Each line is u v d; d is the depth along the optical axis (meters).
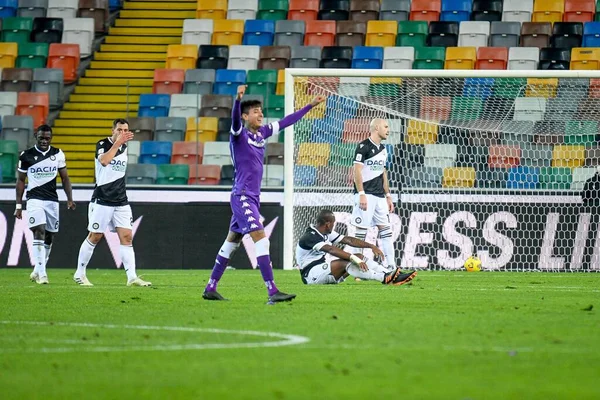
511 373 16.06
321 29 76.38
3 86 71.75
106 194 40.56
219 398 13.82
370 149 45.09
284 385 14.92
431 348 18.97
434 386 14.82
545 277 49.34
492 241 57.84
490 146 58.84
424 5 78.19
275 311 26.80
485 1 77.62
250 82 70.88
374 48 73.06
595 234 57.62
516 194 58.00
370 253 57.56
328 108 57.78
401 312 26.53
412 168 58.69
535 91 59.22
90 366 16.92
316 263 40.16
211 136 66.31
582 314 26.28
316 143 57.34
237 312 26.53
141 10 81.69
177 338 20.61
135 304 29.80
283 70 71.00
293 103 54.59
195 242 59.38
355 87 58.62
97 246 59.91
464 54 72.56
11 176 63.59
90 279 47.06
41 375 16.00
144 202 59.50
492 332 21.64
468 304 29.58
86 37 76.69
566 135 58.62
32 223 43.78
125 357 17.94
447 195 58.16
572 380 15.42
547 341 20.09
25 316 25.92
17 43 75.25
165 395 14.09
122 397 13.96
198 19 77.50
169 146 65.19
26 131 66.38
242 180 29.88
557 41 73.94
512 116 59.31
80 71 75.56
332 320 24.16
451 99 59.12
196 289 37.66
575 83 59.22
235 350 18.72
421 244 58.03
